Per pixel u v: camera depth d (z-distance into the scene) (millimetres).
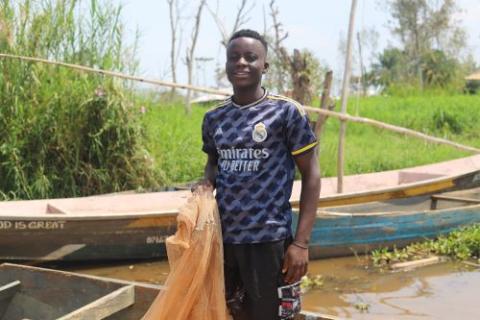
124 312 3889
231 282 2789
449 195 8172
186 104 13359
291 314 2686
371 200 7254
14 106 7719
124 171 8406
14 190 7723
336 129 15164
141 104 8656
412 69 32719
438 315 5074
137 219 6203
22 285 4328
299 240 2627
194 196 2756
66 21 8219
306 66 8664
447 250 6707
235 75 2607
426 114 15867
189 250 2660
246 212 2604
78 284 4129
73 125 8000
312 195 2646
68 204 7016
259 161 2592
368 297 5512
